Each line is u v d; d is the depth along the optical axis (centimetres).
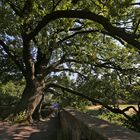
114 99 2481
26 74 2550
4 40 2638
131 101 2516
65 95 3244
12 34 2286
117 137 358
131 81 2742
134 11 1997
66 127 1069
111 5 1780
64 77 3331
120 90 2545
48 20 1806
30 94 2472
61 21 2341
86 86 3027
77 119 635
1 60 3378
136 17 1931
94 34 2866
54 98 3697
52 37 2522
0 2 2266
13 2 2239
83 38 2892
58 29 2533
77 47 2927
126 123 1536
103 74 2975
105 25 1555
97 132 409
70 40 2922
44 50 2538
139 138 348
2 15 2188
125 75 2772
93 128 444
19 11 2239
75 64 3184
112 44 2980
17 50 2700
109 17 1862
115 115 2003
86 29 2658
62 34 2759
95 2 2002
